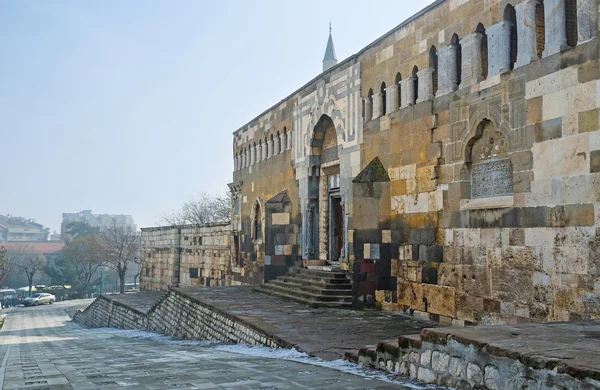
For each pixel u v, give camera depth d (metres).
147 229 51.94
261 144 32.38
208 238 40.47
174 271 45.66
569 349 6.32
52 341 25.14
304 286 21.62
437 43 16.64
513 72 13.58
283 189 29.08
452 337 7.32
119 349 16.59
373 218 18.69
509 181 13.95
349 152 21.83
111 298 38.94
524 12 13.31
